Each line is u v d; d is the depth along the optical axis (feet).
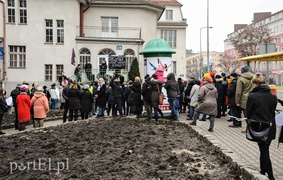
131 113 64.13
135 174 23.03
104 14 118.83
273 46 63.46
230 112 46.93
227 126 45.01
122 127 45.37
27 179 22.67
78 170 24.25
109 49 108.78
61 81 94.63
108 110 62.75
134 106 53.72
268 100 21.68
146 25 122.42
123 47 108.88
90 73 99.76
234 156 25.77
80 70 99.86
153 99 49.47
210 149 30.81
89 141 35.35
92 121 53.36
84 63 108.68
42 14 106.83
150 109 50.57
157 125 48.01
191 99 53.26
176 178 22.06
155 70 54.95
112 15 119.14
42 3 106.93
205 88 39.83
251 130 21.67
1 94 47.62
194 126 42.32
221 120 52.31
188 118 54.13
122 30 118.32
